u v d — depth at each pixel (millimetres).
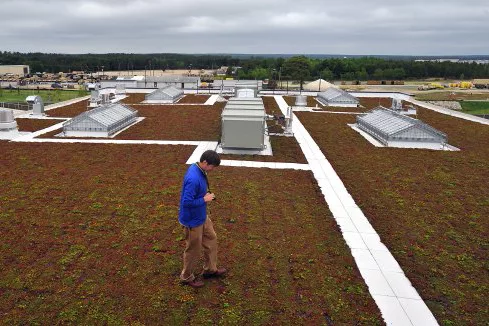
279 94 48312
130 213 11453
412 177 15867
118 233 10109
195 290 7672
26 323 6562
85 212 11453
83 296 7344
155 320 6758
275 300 7414
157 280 7961
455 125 28531
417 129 21438
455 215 12016
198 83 57500
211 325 6691
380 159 18672
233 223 10906
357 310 7223
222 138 19031
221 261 8766
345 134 24656
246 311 7086
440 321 7004
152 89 48969
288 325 6730
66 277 7984
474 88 95188
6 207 11711
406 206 12672
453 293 7836
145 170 15898
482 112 59844
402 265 8930
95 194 12977
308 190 13984
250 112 19953
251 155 18844
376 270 8703
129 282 7867
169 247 9367
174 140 21672
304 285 7949
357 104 38594
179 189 13625
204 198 7105
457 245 10008
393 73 115875
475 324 6910
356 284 8078
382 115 25234
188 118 28781
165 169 16109
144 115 29938
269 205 12359
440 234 10633
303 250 9445
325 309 7223
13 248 9180
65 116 29094
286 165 17328
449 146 21766
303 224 11000
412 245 9930
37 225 10500
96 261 8664
